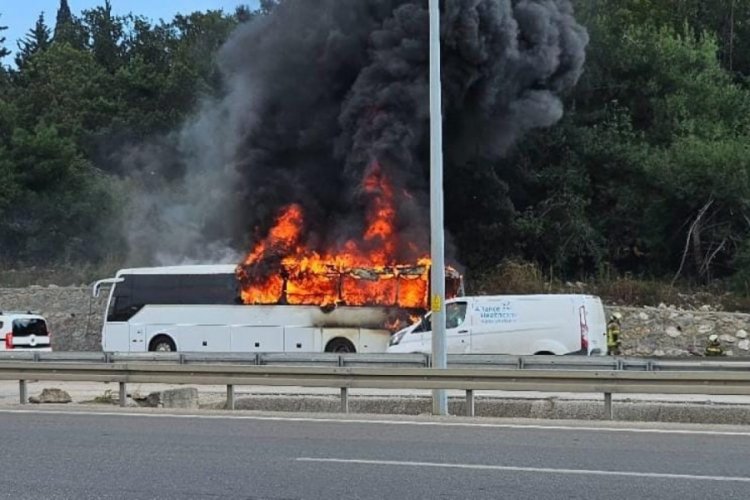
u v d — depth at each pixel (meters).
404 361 17.09
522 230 38.88
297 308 26.06
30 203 48.44
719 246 38.41
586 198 41.59
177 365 14.69
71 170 50.88
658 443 10.46
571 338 21.33
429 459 9.36
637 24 48.62
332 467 8.93
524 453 9.73
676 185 38.78
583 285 35.56
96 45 74.50
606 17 46.22
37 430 11.74
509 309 21.75
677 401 14.97
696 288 36.78
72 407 14.52
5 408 14.40
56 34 80.44
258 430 11.65
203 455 9.70
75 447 10.30
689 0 52.38
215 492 7.86
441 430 11.59
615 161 41.66
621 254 40.91
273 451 9.93
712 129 41.50
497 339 21.61
